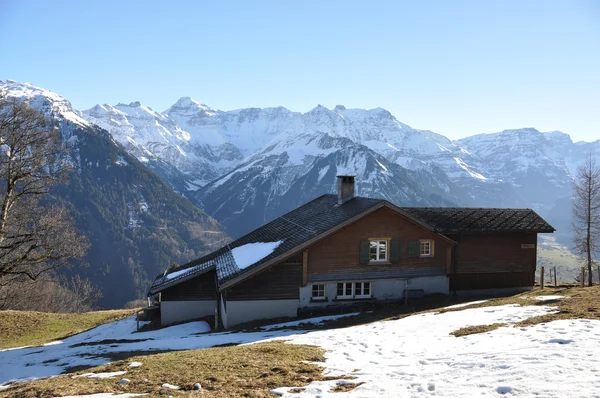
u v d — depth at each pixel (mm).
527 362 10633
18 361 19906
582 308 16656
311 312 26719
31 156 27109
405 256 28484
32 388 12297
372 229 27703
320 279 26859
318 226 28422
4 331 32906
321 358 13852
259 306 26156
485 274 30891
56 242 27062
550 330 13773
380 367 12188
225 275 26484
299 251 26516
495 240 31094
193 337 22797
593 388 8586
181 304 29875
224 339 20562
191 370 12891
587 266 37688
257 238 35062
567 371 9688
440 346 14148
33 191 28047
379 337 16672
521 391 8883
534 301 20688
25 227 28422
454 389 9469
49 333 32750
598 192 36438
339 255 27188
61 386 12180
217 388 11094
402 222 28297
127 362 15008
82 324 35344
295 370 12406
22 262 25844
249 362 13438
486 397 8844
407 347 14602
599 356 10516
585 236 37094
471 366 11023
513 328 15047
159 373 12859
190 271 31500
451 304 26656
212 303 29984
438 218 31297
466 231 29938
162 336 25297
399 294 28328
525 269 31625
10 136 25656
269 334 21094
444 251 29516
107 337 27453
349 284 27766
